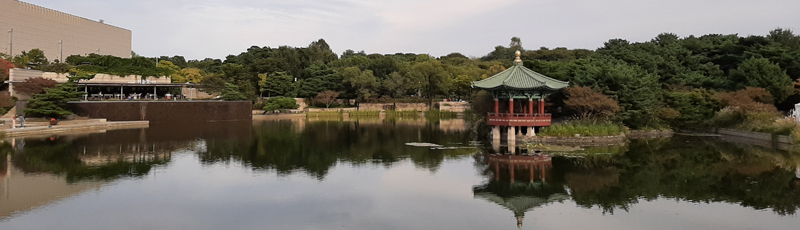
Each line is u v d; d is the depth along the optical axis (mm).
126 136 58688
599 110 54156
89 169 34656
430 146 50062
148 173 33281
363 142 54625
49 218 22047
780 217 22812
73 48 137250
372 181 31047
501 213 23672
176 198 26031
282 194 27203
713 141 55656
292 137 60656
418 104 134625
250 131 69375
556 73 63406
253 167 36281
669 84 76188
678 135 63312
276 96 126625
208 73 147625
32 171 33625
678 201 26172
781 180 31734
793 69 76750
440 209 24312
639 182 31328
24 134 57250
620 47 104375
